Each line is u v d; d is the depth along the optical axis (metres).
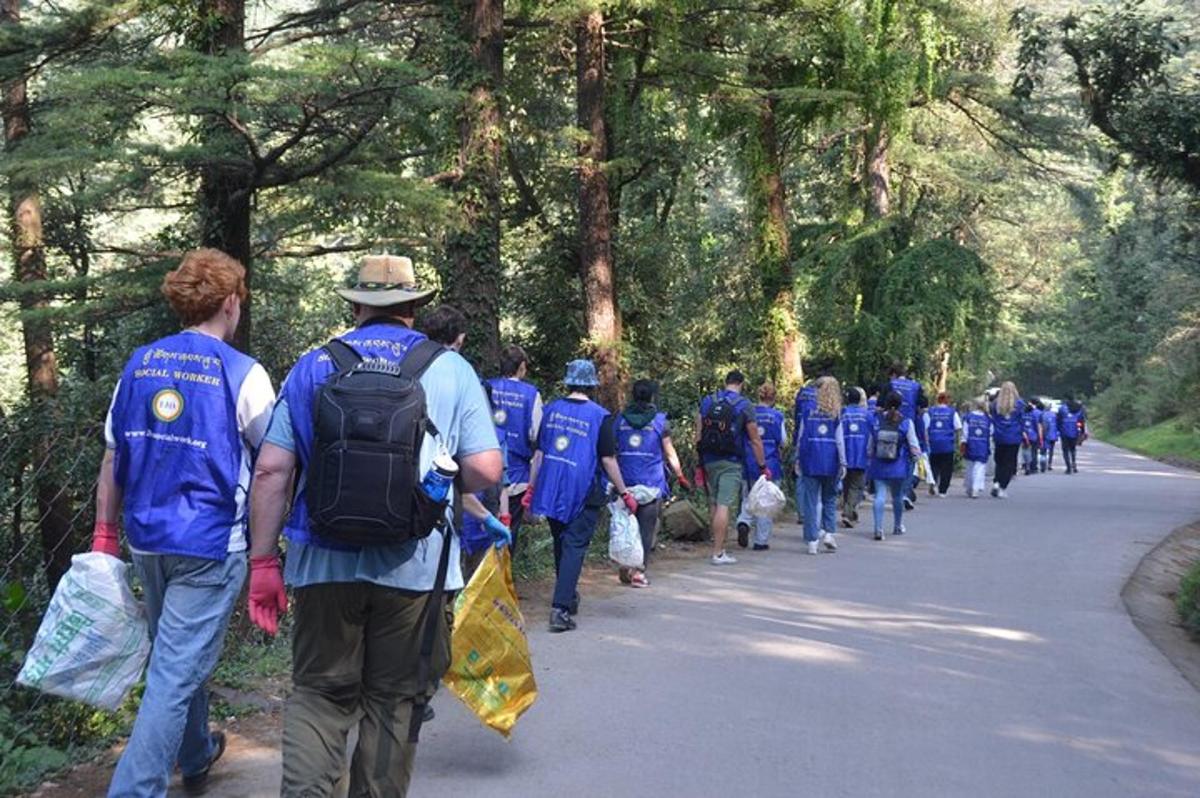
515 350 8.34
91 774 5.06
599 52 16.38
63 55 11.24
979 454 20.02
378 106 9.95
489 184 12.68
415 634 3.81
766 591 9.89
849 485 15.07
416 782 4.97
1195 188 16.81
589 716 5.97
